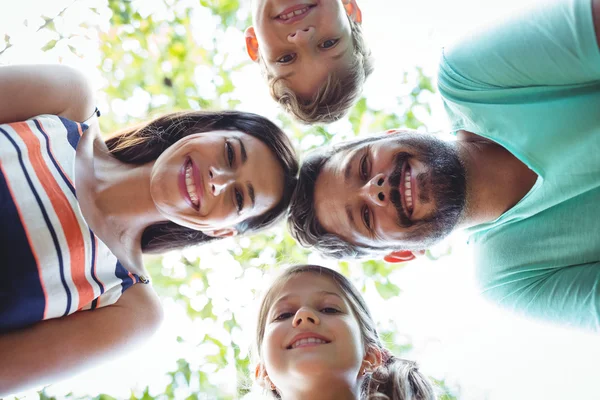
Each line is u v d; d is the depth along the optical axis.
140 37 1.05
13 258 0.51
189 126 0.69
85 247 0.56
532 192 0.61
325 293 0.66
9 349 0.52
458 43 0.62
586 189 0.59
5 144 0.54
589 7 0.51
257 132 0.71
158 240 0.70
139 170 0.66
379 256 0.74
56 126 0.59
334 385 0.58
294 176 0.75
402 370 0.65
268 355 0.61
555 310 0.64
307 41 0.78
